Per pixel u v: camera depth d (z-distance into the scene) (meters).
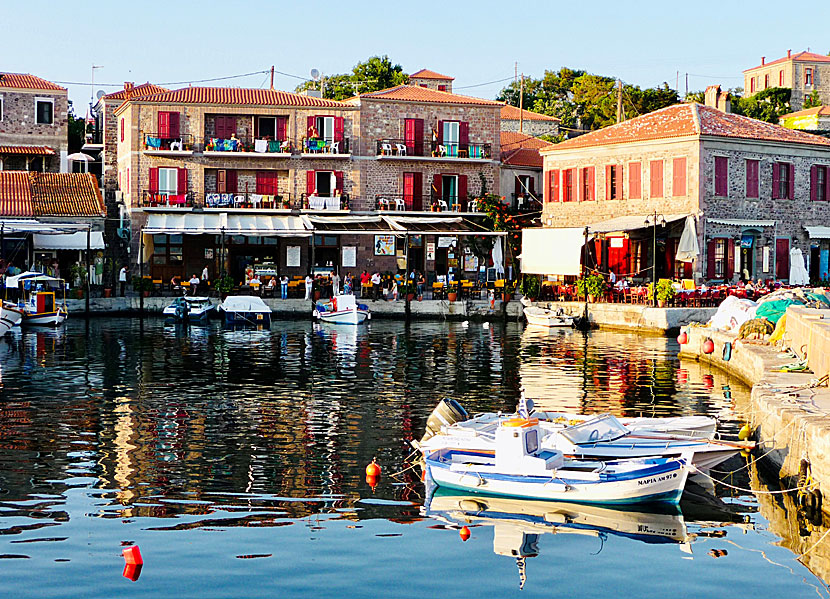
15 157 71.31
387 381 34.91
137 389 32.44
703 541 17.67
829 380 25.22
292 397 31.30
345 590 15.32
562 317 55.75
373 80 103.50
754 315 41.41
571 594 15.22
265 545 17.30
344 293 60.38
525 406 22.64
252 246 65.31
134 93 70.25
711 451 21.61
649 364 40.12
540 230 59.91
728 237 59.22
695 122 58.81
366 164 67.81
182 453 23.66
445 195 69.88
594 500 19.77
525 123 93.00
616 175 62.88
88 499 19.81
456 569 16.27
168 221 61.69
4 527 18.05
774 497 20.44
